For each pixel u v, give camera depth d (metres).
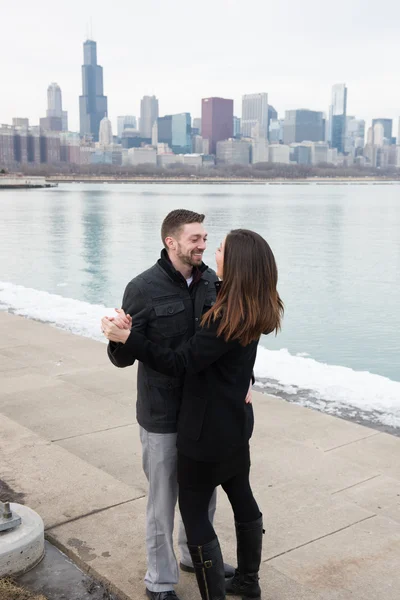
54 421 5.57
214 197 116.56
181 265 2.89
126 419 5.62
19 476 4.39
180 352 2.69
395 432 5.50
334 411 6.01
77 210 68.06
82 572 3.34
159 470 2.93
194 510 2.79
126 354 2.70
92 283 21.73
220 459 2.74
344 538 3.70
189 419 2.74
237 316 2.57
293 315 16.38
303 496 4.20
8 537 3.30
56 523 3.78
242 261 2.60
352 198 119.31
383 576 3.35
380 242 36.47
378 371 11.44
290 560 3.47
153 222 50.88
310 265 26.48
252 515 2.93
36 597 3.07
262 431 5.33
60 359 7.55
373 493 4.27
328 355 12.54
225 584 3.00
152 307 2.83
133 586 3.18
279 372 7.20
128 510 3.94
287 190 188.62
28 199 96.69
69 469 4.51
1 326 9.26
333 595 3.19
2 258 28.39
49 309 10.92
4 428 5.28
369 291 20.19
